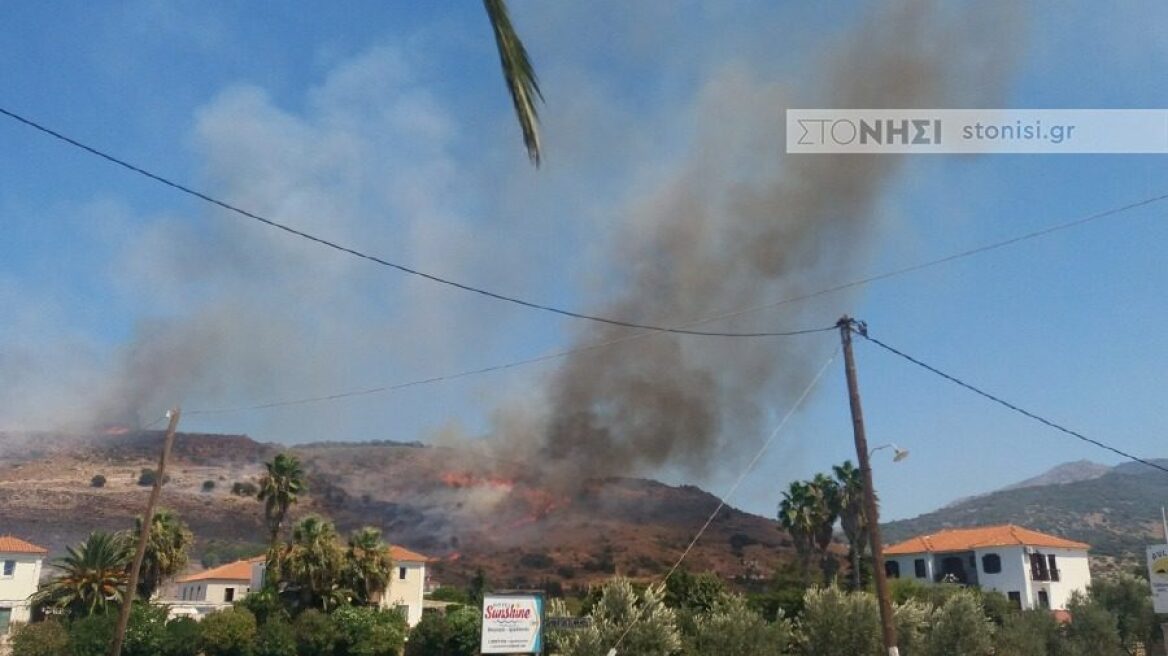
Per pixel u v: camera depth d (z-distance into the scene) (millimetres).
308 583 66438
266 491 81812
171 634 59906
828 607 43844
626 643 40031
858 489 77000
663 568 177000
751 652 43500
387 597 79312
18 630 57875
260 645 61250
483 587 112250
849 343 25969
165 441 35625
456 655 65188
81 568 64812
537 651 37688
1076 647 54438
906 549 84938
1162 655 58625
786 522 79312
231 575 88625
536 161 5074
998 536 80375
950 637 47250
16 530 188000
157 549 68250
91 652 57156
